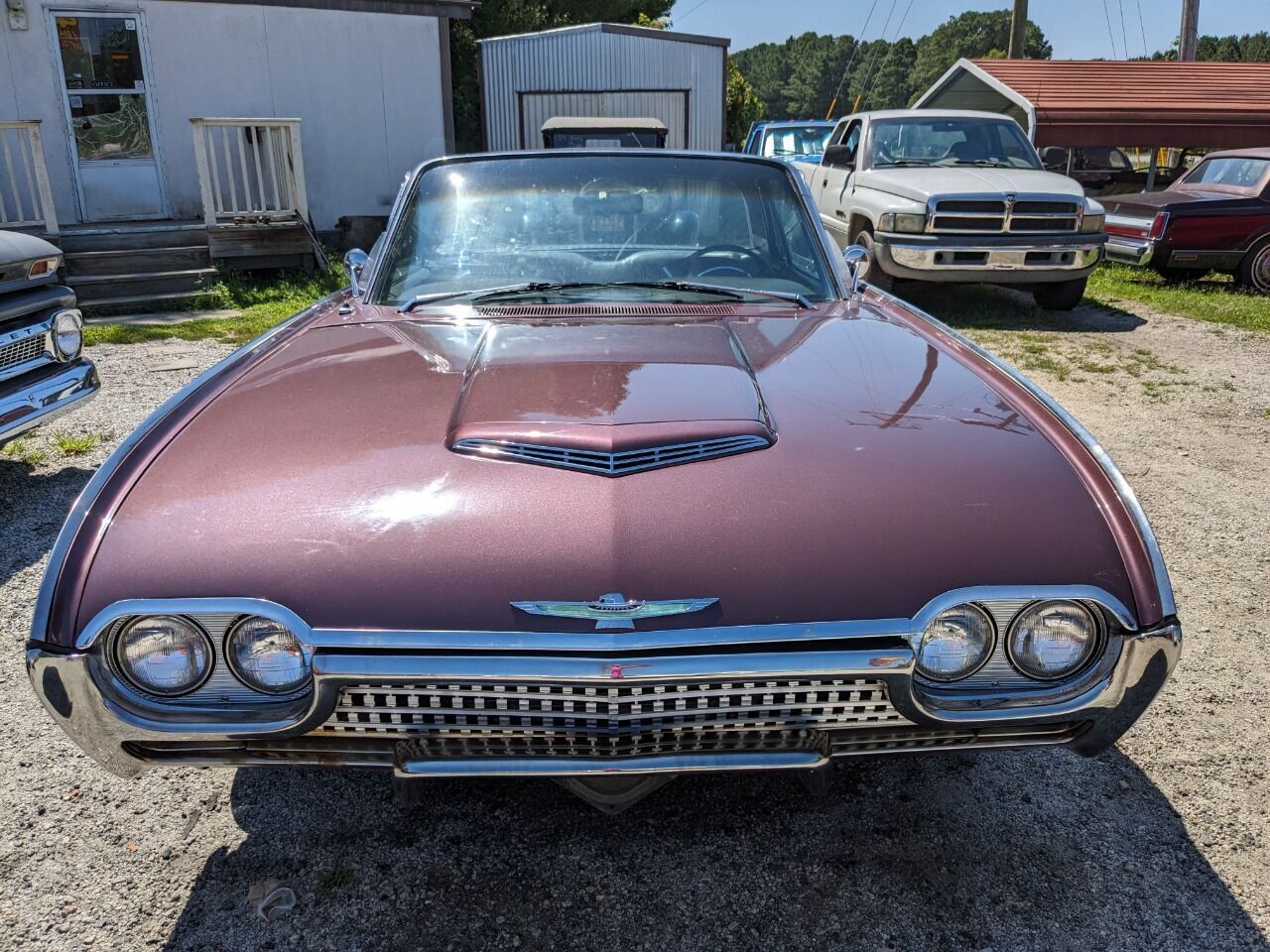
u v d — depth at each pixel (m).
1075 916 1.96
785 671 1.62
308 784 2.37
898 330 2.60
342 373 2.24
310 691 1.67
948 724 1.71
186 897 2.00
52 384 4.21
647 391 2.04
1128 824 2.24
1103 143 14.73
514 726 1.69
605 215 3.06
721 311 2.69
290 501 1.75
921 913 1.97
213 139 11.12
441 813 2.26
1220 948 1.89
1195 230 9.89
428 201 3.09
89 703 1.68
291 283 9.99
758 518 1.71
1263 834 2.21
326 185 11.92
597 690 1.63
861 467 1.84
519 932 1.92
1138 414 5.67
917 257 8.12
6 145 9.12
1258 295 10.02
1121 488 1.84
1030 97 15.10
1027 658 1.72
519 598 1.61
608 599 1.60
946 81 18.03
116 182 10.76
